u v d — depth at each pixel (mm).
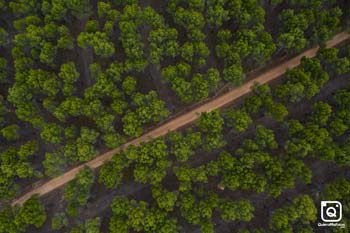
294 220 52906
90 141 55125
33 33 55219
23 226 52469
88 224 52469
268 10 62594
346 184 52719
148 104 55781
